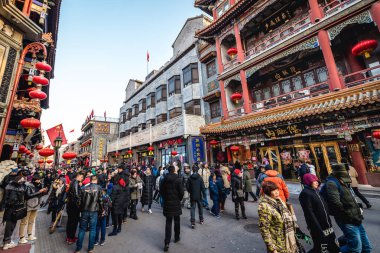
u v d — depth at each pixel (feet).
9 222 16.06
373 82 26.76
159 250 15.14
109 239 17.71
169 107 70.54
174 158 59.52
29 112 31.78
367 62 33.45
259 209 9.36
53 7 40.63
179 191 16.38
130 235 18.57
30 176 30.17
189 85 64.13
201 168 34.65
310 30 34.40
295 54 41.19
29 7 26.58
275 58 39.86
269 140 42.04
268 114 39.32
